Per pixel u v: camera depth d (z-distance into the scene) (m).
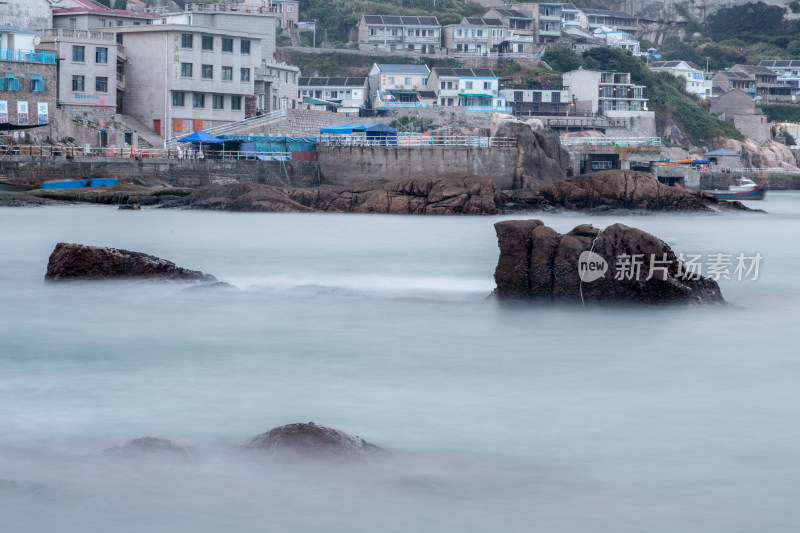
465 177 77.62
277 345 25.42
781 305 32.44
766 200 121.38
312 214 75.75
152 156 87.12
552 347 25.17
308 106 128.12
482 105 148.12
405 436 16.56
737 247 57.00
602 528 12.73
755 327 27.97
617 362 23.30
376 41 167.50
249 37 101.44
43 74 85.75
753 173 154.12
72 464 14.73
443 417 17.91
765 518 13.09
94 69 92.06
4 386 20.25
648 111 160.00
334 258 48.19
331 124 110.00
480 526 12.72
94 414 17.84
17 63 83.81
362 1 186.12
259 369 22.33
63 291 33.66
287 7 176.12
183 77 96.56
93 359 23.36
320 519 12.88
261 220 69.69
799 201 119.25
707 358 23.80
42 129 85.94
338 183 88.50
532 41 180.75
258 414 17.98
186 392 19.81
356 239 57.59
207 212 75.44
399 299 33.72
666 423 17.58
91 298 32.56
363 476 14.39
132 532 12.43
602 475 14.66
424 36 169.12
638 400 19.39
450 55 167.50
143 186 81.38
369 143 93.19
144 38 96.75
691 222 74.38
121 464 14.64
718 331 27.30
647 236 30.33
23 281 36.56
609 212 77.06
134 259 35.12
